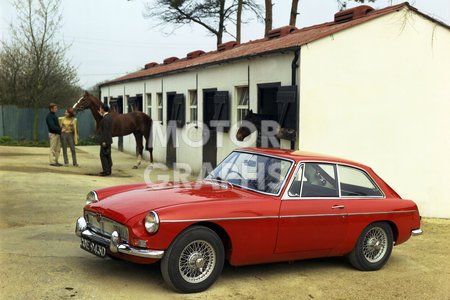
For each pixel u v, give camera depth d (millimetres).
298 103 9516
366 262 5695
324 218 5227
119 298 4223
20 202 8406
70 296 4176
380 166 10383
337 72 9805
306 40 9586
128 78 21953
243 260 4832
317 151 9688
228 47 17547
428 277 5645
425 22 10578
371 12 11156
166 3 27562
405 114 10531
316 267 5801
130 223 4340
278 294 4672
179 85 16406
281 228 4938
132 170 15281
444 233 8844
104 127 13117
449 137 10922
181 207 4426
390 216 5770
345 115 9938
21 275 4609
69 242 6070
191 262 4441
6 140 25812
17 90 28219
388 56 10305
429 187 10852
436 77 10773
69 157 18406
